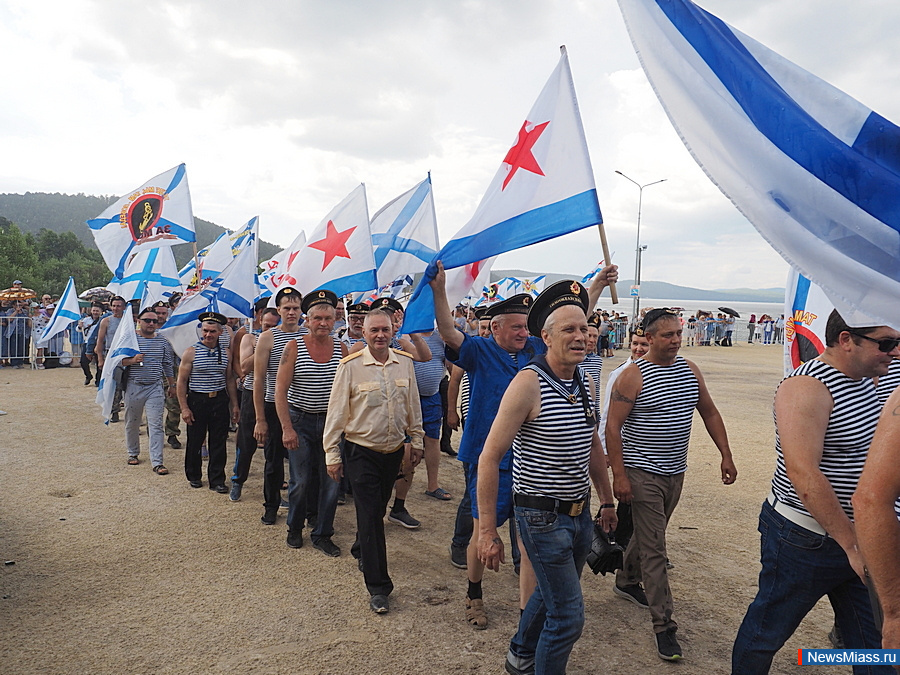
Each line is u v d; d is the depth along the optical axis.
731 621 4.13
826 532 2.51
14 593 4.23
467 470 4.82
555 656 2.75
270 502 5.77
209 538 5.38
